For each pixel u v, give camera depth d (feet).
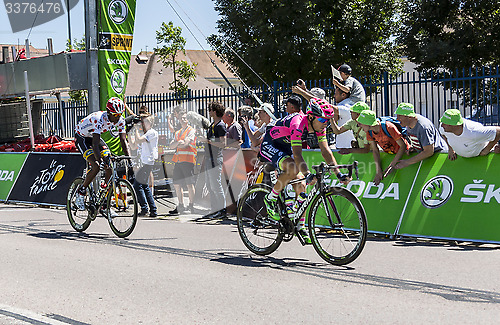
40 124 54.65
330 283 16.31
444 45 79.92
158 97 44.04
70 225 27.32
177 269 18.28
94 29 34.76
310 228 19.10
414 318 13.10
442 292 15.15
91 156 24.68
